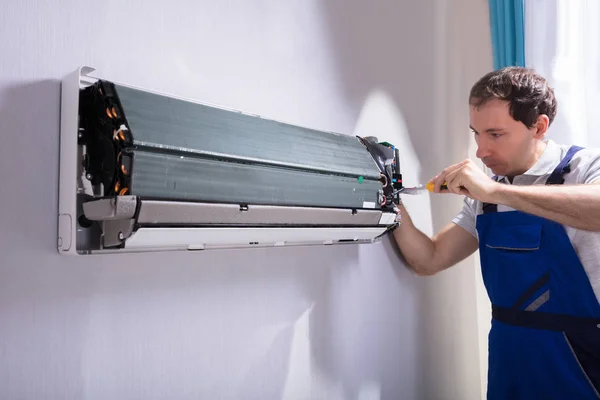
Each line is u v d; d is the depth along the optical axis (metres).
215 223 0.89
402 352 1.59
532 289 1.32
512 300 1.37
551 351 1.28
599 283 1.25
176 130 0.83
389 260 1.56
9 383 0.77
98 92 0.79
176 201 0.81
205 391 1.04
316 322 1.31
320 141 1.18
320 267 1.33
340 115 1.40
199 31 1.06
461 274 1.90
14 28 0.79
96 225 0.85
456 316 1.86
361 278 1.45
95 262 0.88
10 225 0.78
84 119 0.82
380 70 1.55
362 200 1.22
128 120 0.76
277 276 1.21
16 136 0.79
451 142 1.86
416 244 1.54
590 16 1.84
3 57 0.78
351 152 1.25
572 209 1.11
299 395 1.25
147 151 0.78
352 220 1.21
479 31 2.04
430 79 1.77
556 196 1.12
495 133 1.32
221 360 1.08
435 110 1.78
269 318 1.18
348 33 1.44
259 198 0.95
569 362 1.26
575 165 1.32
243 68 1.15
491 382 1.45
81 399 0.85
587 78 1.84
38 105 0.82
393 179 1.42
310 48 1.32
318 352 1.31
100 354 0.88
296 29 1.28
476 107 1.33
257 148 0.97
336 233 1.22
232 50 1.12
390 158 1.38
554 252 1.29
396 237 1.55
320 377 1.31
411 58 1.68
